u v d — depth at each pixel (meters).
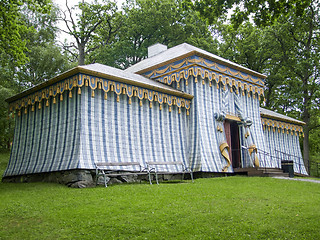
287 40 37.72
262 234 8.74
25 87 34.06
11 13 19.58
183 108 20.97
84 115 15.89
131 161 17.17
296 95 36.41
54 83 16.94
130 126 17.73
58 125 16.77
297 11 13.84
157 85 20.08
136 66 25.78
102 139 16.28
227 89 23.08
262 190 14.13
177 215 9.98
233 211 10.52
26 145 18.58
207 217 9.87
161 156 18.84
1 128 31.55
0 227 9.02
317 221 9.65
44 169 16.56
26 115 19.14
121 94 17.70
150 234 8.62
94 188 13.98
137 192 12.93
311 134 44.69
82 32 44.00
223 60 22.81
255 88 25.33
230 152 22.14
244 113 24.17
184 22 42.59
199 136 20.22
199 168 19.67
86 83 15.88
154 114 19.19
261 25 14.52
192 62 20.92
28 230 8.85
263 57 41.75
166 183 16.50
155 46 28.31
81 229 8.88
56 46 35.56
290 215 10.20
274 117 28.33
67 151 15.79
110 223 9.24
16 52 20.47
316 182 17.20
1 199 11.83
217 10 14.40
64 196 12.27
